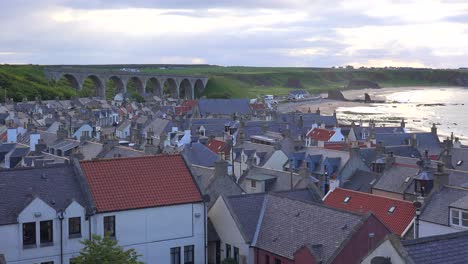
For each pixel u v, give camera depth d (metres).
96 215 55.66
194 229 60.38
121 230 56.78
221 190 76.06
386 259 33.78
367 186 93.62
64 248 54.38
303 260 51.97
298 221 57.50
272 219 60.28
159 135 148.25
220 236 62.78
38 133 120.69
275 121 185.50
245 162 113.81
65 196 56.38
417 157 117.38
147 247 58.03
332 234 52.94
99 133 155.00
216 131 173.62
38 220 53.41
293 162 106.81
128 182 59.69
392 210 68.19
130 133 157.38
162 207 58.53
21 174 57.25
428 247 34.53
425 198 68.19
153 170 61.91
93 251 47.56
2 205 53.59
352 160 101.38
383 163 99.31
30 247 53.06
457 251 34.97
